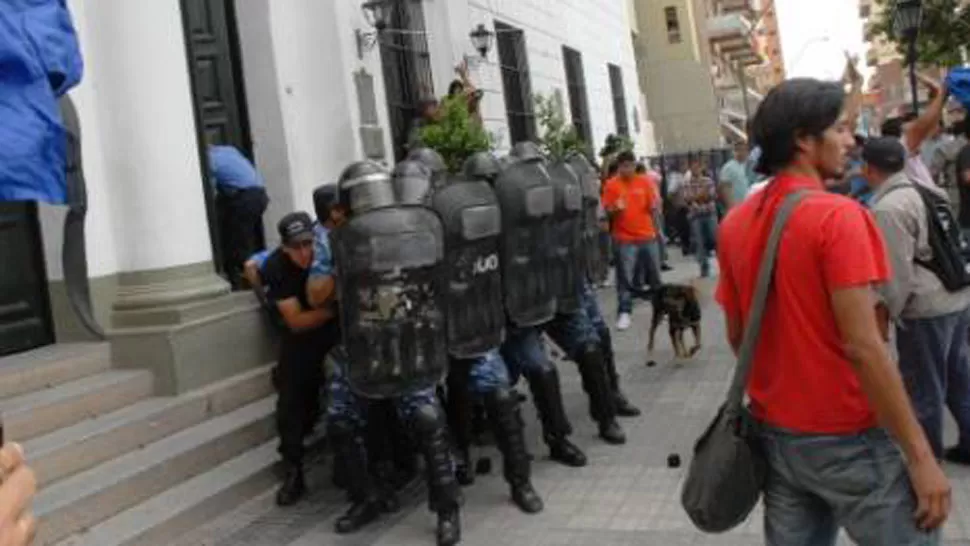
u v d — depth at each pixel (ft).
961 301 17.31
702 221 52.44
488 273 19.19
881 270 9.14
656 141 113.19
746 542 15.99
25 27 11.94
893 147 17.04
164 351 23.00
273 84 32.32
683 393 26.86
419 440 17.97
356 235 17.53
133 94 24.38
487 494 20.27
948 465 18.90
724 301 10.49
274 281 20.52
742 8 179.93
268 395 25.08
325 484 22.16
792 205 9.45
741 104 175.73
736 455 9.84
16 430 19.48
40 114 11.75
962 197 25.00
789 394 9.54
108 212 24.49
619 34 78.79
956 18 81.05
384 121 37.47
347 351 17.93
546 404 21.38
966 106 23.11
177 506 19.35
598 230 24.54
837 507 9.55
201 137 28.07
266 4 32.27
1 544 4.49
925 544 9.28
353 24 35.86
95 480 19.08
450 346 18.66
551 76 59.36
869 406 9.29
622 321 38.37
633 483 19.79
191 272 24.64
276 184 32.42
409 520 19.31
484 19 49.49
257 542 18.70
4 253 23.27
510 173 20.42
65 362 22.16
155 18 24.62
